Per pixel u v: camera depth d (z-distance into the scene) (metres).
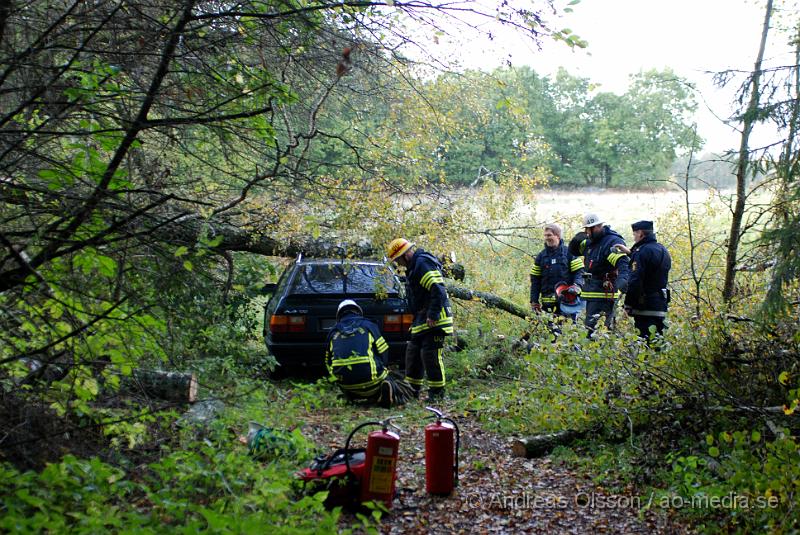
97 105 4.78
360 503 4.91
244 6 4.93
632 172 42.59
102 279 4.70
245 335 9.56
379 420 7.23
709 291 8.20
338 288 9.27
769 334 6.26
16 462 4.21
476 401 7.28
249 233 8.09
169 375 6.13
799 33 6.10
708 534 4.43
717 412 5.98
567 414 6.49
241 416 5.92
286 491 4.54
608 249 8.95
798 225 5.56
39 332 4.54
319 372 9.66
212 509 3.97
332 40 5.47
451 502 5.14
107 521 3.49
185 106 5.27
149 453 5.27
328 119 7.98
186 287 6.24
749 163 6.02
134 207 4.51
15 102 4.68
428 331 8.14
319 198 6.52
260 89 5.06
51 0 4.71
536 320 9.16
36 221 4.57
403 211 8.93
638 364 6.31
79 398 4.91
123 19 4.56
